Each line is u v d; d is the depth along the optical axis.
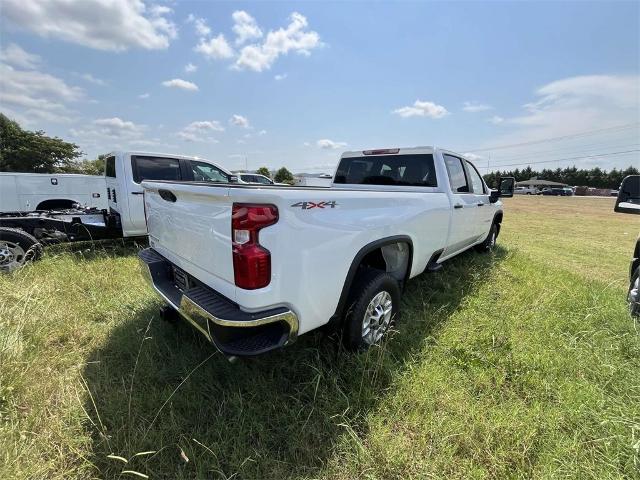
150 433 1.81
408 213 2.88
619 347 2.74
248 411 1.98
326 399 2.06
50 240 5.25
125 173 5.71
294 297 1.95
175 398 2.06
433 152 3.74
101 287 3.85
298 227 1.89
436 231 3.46
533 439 1.83
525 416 1.98
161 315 2.90
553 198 42.78
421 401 2.07
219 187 1.84
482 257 5.40
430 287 4.03
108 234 5.85
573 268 5.84
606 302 3.56
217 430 1.84
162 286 2.57
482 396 2.18
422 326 3.02
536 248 7.68
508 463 1.71
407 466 1.68
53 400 2.06
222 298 1.98
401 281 3.18
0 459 1.53
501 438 1.84
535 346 2.71
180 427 1.85
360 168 4.43
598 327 3.09
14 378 2.05
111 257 5.24
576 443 1.81
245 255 1.74
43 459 1.66
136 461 1.68
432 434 1.85
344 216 2.21
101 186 9.99
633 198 2.85
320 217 2.03
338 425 1.86
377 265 3.02
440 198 3.49
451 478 1.63
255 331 1.96
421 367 2.40
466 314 3.26
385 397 2.11
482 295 3.79
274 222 1.79
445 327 2.99
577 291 3.89
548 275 4.69
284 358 2.44
